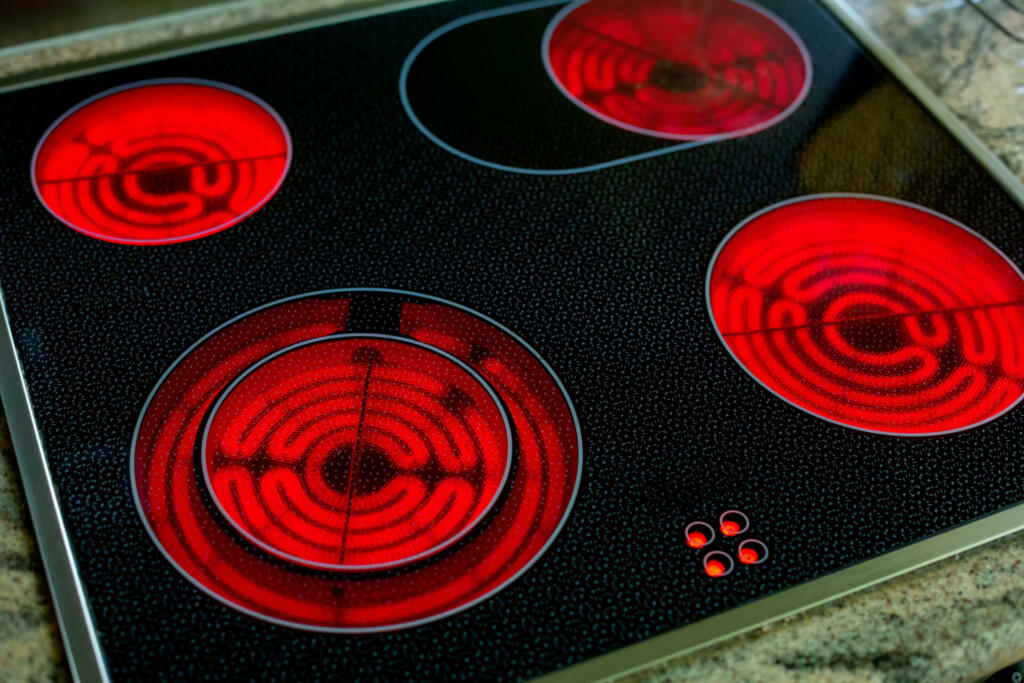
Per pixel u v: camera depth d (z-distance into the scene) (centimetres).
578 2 91
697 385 65
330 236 72
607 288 70
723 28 90
